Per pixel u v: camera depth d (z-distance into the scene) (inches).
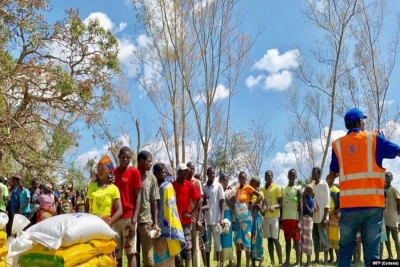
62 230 180.9
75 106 674.2
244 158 1273.4
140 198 253.3
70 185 746.2
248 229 369.4
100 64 677.3
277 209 384.2
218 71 1146.0
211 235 376.2
